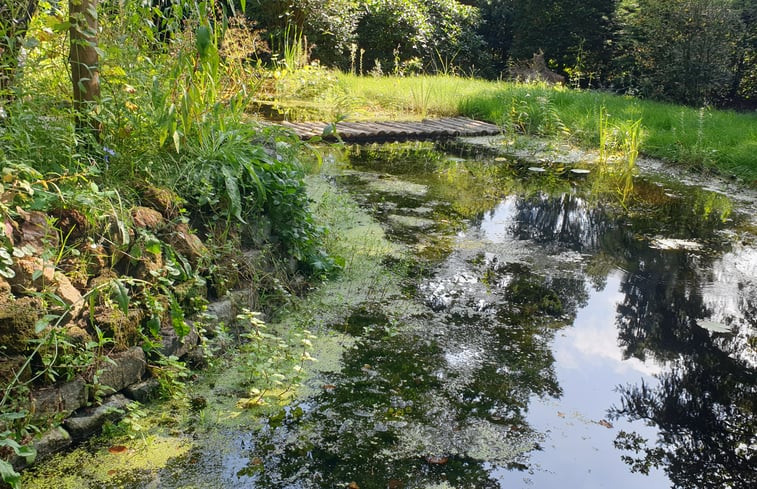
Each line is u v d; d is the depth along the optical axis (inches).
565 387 123.6
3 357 93.0
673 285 177.9
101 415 100.7
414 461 98.6
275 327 137.7
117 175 125.1
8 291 95.8
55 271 102.3
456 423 109.0
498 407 114.9
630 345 142.5
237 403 110.3
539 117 423.5
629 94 625.6
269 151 174.2
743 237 223.3
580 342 142.3
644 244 212.1
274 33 557.6
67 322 101.0
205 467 93.9
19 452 82.0
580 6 777.6
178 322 110.8
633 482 97.9
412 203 243.3
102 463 93.5
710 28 563.8
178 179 134.4
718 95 631.2
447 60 761.6
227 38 261.0
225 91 194.1
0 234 92.3
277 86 426.3
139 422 103.4
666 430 112.3
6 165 105.8
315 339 134.2
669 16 583.5
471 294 163.5
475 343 138.0
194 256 127.6
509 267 184.4
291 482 91.9
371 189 259.4
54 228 102.5
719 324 154.6
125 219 114.0
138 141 131.6
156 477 91.2
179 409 107.7
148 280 116.7
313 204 217.0
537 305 159.9
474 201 253.0
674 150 347.9
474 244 202.4
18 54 129.6
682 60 567.2
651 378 129.3
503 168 317.1
